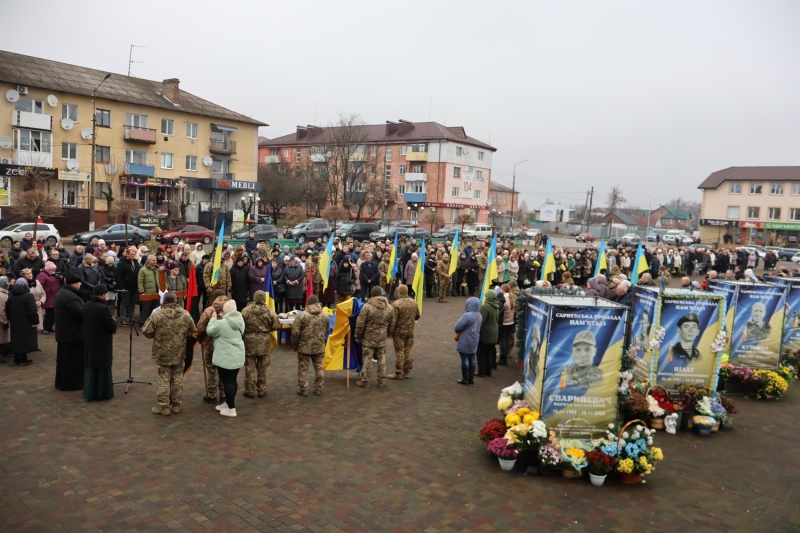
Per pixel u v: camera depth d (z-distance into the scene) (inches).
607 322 286.5
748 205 2829.7
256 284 572.7
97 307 346.0
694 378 366.0
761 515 245.1
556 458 271.3
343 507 237.1
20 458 267.9
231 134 2204.7
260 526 219.6
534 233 2751.0
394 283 825.5
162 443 292.8
